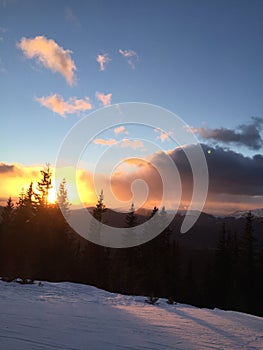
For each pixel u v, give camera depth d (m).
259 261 35.38
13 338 4.95
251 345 6.09
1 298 9.53
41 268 29.64
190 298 34.66
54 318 6.86
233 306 32.12
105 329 6.24
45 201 36.34
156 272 35.94
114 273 35.09
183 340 5.96
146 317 8.28
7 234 31.72
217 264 36.00
